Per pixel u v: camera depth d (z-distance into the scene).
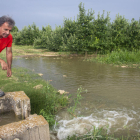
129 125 3.23
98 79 6.79
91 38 15.49
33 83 5.82
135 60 11.41
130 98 4.64
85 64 10.95
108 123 3.30
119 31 15.74
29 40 27.91
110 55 12.23
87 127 3.17
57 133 2.98
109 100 4.49
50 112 3.63
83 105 4.17
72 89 5.45
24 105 2.35
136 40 15.61
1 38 2.54
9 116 2.48
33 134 2.05
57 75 7.57
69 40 16.66
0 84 5.59
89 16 15.29
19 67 9.55
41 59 13.65
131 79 6.77
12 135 1.90
